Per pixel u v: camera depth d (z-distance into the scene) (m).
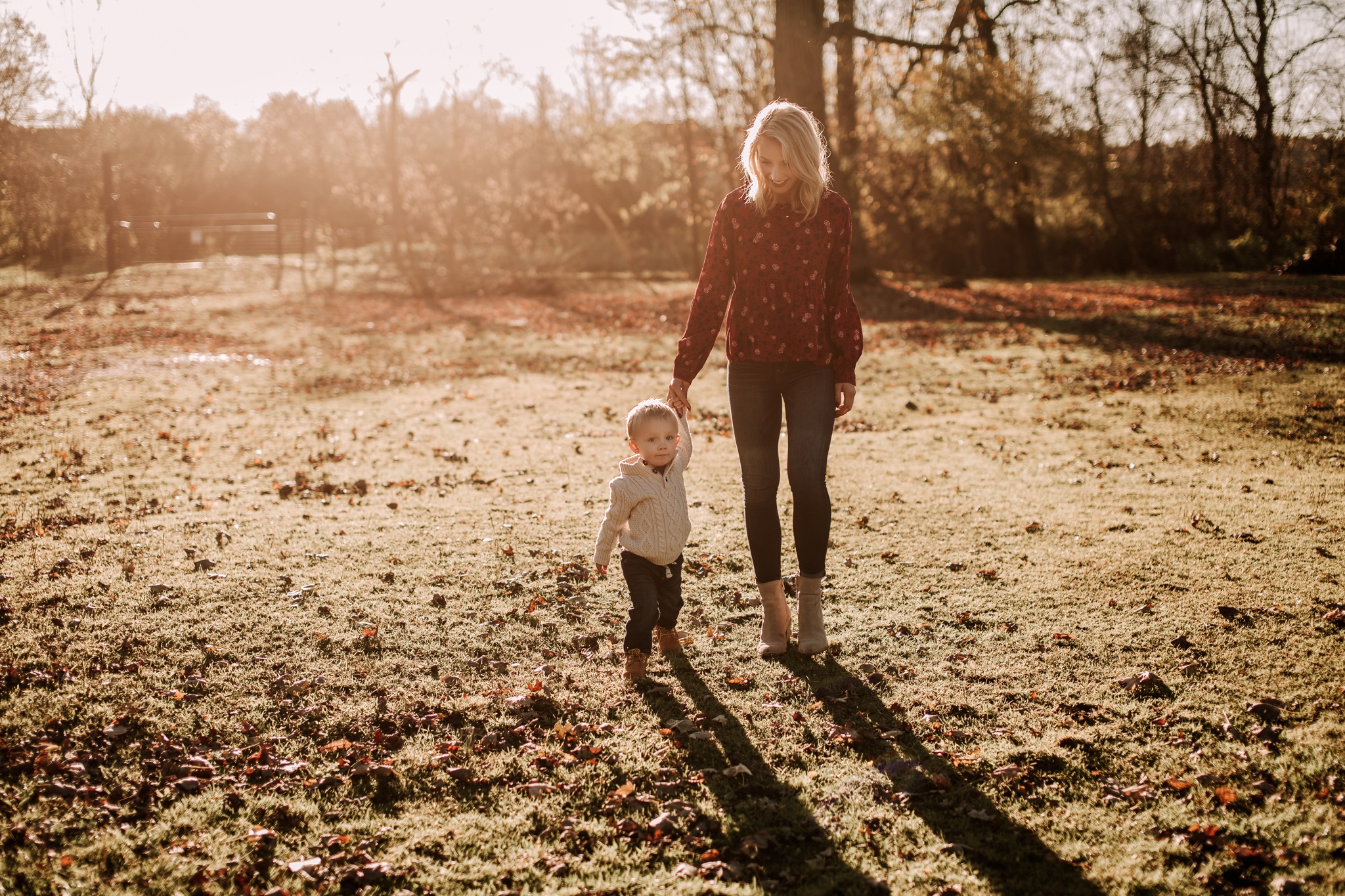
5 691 3.11
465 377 11.09
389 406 9.16
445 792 2.61
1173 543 4.58
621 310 19.20
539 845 2.37
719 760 2.77
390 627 3.73
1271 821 2.33
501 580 4.26
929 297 18.84
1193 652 3.33
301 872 2.25
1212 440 6.89
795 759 2.77
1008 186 27.44
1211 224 28.36
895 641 3.57
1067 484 5.88
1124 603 3.83
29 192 28.67
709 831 2.42
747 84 24.11
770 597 3.43
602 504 5.55
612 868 2.28
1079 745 2.77
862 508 5.41
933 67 24.97
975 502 5.49
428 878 2.24
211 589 4.11
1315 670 3.13
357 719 3.01
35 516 5.31
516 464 6.68
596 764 2.73
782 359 3.25
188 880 2.22
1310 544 4.45
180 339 14.48
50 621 3.69
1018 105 25.44
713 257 3.31
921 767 2.69
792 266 3.17
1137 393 8.89
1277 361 9.74
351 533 5.00
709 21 22.20
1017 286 21.91
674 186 29.83
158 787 2.61
